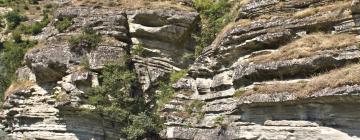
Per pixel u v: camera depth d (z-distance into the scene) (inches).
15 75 1635.1
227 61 1211.2
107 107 1309.1
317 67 964.0
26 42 2262.6
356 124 860.6
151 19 1518.2
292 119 951.6
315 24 1062.4
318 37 1020.5
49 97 1412.4
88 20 1491.1
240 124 1055.0
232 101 1138.7
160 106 1343.5
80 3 1561.3
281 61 1010.7
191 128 1211.9
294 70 991.6
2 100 1843.0
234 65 1175.6
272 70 1018.1
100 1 1557.6
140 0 1566.2
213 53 1263.5
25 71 1549.0
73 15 1523.1
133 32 1513.3
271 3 1171.3
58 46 1432.1
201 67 1289.4
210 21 1557.6
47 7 3476.9
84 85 1348.4
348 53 941.8
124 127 1326.3
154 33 1513.3
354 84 850.8
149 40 1524.4
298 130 932.6
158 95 1411.2
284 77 1015.0
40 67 1409.9
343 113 879.7
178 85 1338.6
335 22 1033.5
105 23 1480.1
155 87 1444.4
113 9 1531.7
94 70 1382.9
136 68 1444.4
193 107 1259.8
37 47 1487.5
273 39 1096.8
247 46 1145.4
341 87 865.5
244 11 1214.3
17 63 1905.8
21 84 1512.1
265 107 1003.3
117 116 1315.2
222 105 1166.3
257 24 1145.4
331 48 970.1
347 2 1039.0
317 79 931.3
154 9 1524.4
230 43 1189.7
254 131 1011.9
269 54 1072.2
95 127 1341.0
